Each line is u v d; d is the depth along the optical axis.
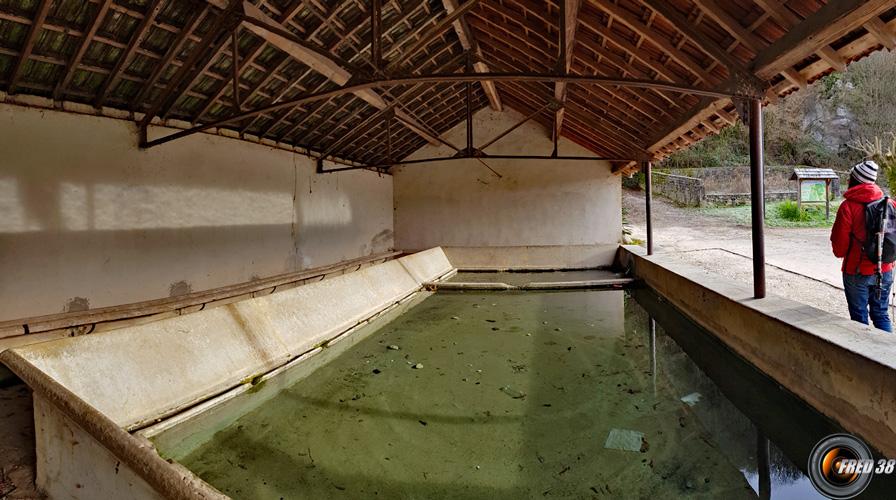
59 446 1.78
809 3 2.43
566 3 3.18
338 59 3.46
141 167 4.61
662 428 2.89
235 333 3.63
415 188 10.45
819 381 2.65
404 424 2.94
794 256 7.16
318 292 4.89
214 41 4.10
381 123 8.02
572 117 7.55
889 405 2.10
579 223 9.80
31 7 3.08
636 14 3.58
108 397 2.62
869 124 18.66
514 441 2.73
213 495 1.18
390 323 5.45
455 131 10.19
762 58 2.92
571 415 3.06
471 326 5.29
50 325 3.63
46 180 3.83
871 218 2.84
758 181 3.66
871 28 2.17
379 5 3.37
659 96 4.98
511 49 6.10
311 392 3.45
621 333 4.98
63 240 3.95
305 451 2.62
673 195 16.94
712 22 3.13
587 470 2.42
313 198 7.62
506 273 9.45
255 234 6.20
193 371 3.15
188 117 5.14
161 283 4.82
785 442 2.73
